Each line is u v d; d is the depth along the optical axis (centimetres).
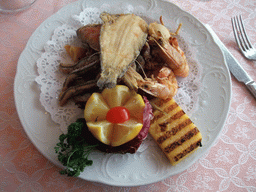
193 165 26
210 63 31
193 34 33
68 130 23
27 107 26
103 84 24
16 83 27
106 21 28
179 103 29
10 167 24
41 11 35
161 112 27
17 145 25
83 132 24
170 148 25
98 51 29
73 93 26
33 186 24
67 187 24
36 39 31
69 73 29
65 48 31
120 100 25
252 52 34
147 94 28
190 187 25
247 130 29
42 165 25
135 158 25
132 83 26
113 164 24
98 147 24
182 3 38
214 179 26
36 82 28
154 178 24
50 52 30
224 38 35
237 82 32
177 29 31
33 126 25
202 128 27
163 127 26
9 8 34
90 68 27
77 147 23
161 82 28
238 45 34
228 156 27
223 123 27
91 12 33
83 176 23
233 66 32
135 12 33
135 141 24
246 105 30
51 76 29
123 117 24
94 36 29
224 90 29
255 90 30
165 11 34
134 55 26
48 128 26
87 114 24
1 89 29
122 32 27
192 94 29
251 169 26
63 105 27
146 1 35
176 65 29
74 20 32
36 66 29
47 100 27
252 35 36
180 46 33
